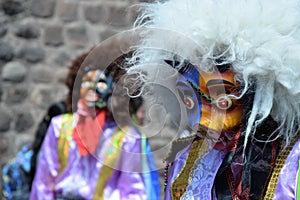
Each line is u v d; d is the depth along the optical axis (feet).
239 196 8.44
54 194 14.08
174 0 8.68
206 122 8.42
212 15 8.08
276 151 8.32
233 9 8.00
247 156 8.41
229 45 8.01
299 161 7.97
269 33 7.88
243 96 8.25
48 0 26.53
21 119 26.37
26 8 26.43
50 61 26.55
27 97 26.45
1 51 26.27
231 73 8.24
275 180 8.16
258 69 7.91
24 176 15.47
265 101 8.05
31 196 14.52
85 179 13.75
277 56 7.81
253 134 8.32
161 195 13.69
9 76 26.35
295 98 8.02
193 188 8.70
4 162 26.07
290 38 7.90
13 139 26.25
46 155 14.17
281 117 8.16
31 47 26.50
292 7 8.02
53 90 26.50
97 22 26.37
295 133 8.21
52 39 26.58
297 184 7.90
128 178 13.43
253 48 7.91
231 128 8.38
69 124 14.01
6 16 26.30
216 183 8.67
